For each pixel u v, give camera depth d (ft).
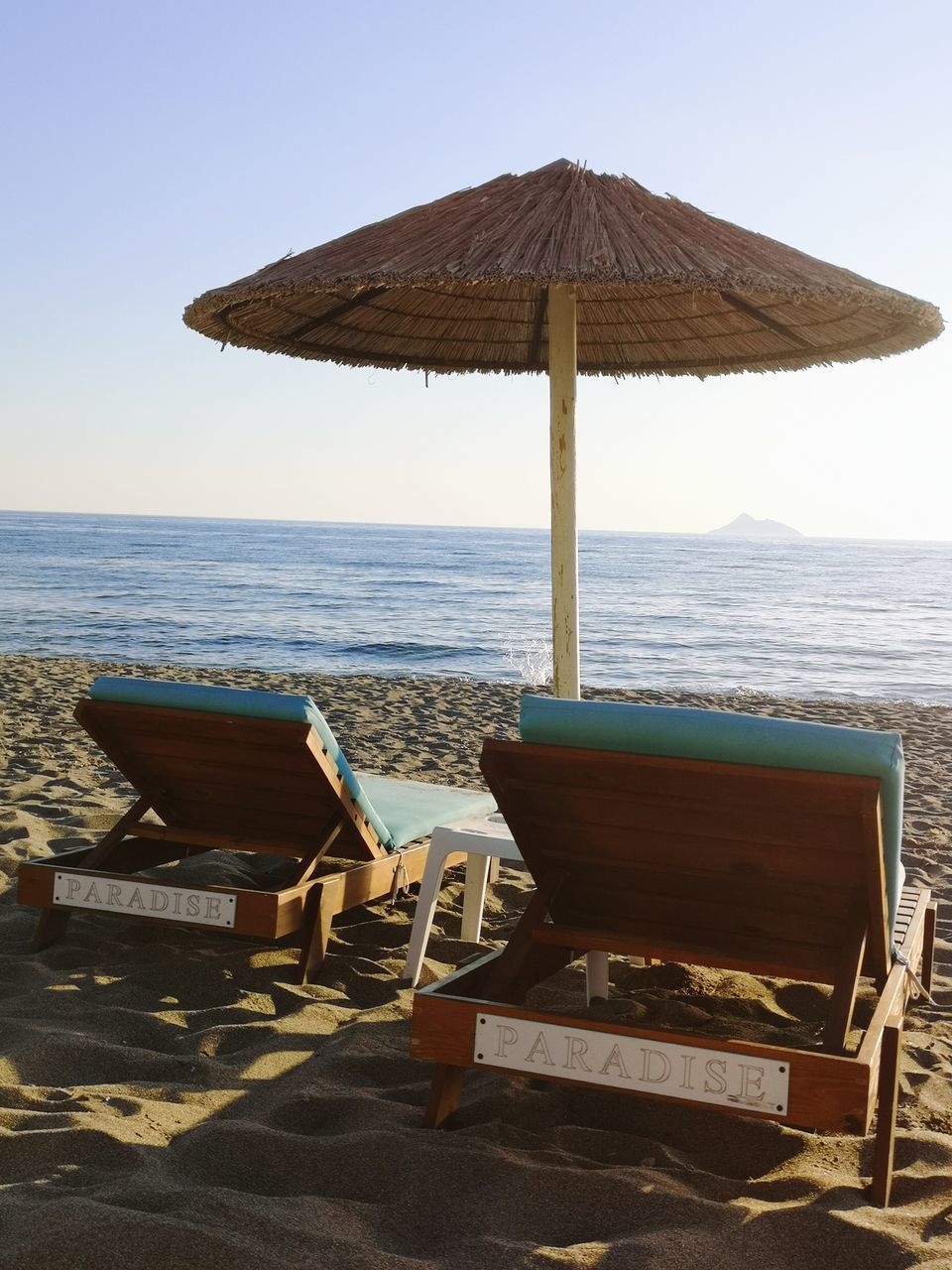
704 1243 6.61
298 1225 6.66
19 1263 6.04
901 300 10.62
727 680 56.70
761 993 11.87
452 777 24.99
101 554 197.06
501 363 16.78
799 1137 8.39
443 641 71.41
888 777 7.39
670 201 11.60
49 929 12.34
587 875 9.53
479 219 10.93
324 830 12.39
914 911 11.00
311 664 57.77
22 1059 9.11
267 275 11.02
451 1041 8.20
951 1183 7.47
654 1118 8.76
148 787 13.08
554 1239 6.88
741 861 8.56
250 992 11.31
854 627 90.43
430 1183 7.36
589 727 8.20
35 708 32.24
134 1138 7.77
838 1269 6.48
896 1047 7.48
